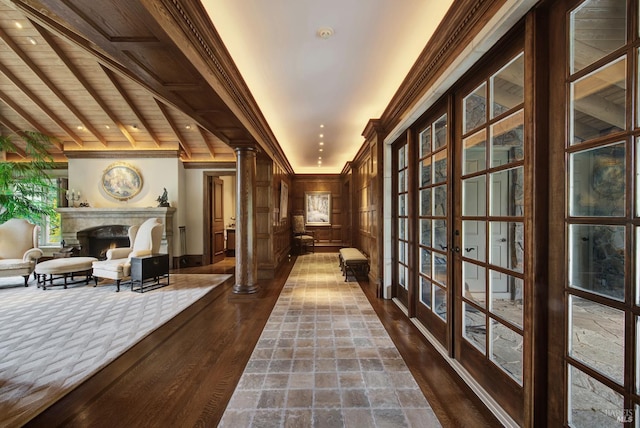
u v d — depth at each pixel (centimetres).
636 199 99
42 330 293
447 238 228
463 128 210
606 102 109
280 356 237
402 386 193
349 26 222
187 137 642
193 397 184
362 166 632
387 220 403
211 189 722
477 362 191
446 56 203
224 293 438
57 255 579
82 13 139
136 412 170
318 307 367
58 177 674
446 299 231
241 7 201
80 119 554
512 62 160
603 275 112
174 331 291
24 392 189
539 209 134
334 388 192
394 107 330
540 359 134
